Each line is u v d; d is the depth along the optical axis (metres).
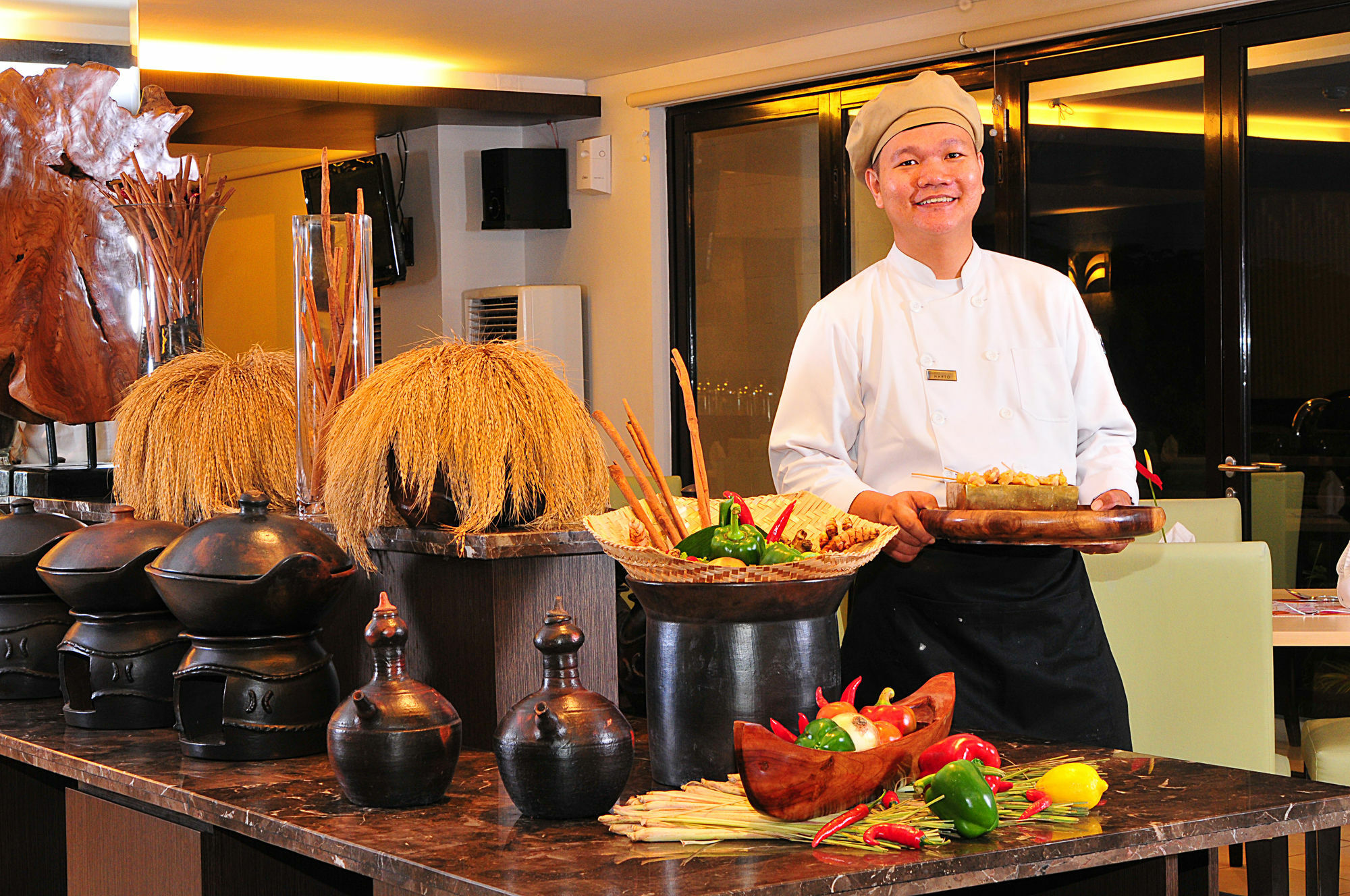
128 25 2.89
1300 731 4.41
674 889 1.07
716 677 1.36
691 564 1.33
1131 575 2.82
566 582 1.66
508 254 7.41
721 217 6.60
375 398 1.67
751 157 6.45
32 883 2.13
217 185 2.37
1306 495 4.80
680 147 6.71
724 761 1.36
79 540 1.84
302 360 1.94
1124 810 1.28
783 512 1.53
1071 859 1.18
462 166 7.18
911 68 5.82
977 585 1.89
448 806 1.37
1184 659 2.80
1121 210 5.25
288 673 1.62
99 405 2.73
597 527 1.50
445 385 1.64
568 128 7.12
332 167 7.37
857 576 2.00
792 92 6.25
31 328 2.67
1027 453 2.01
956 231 2.00
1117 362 5.27
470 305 7.07
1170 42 5.07
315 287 1.93
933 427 2.01
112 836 1.63
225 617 1.60
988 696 1.89
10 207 2.66
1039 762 1.46
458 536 1.60
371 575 1.77
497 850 1.21
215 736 1.67
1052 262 5.46
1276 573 4.88
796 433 2.05
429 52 6.24
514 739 1.30
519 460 1.62
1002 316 2.02
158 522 1.88
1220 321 4.99
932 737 1.30
